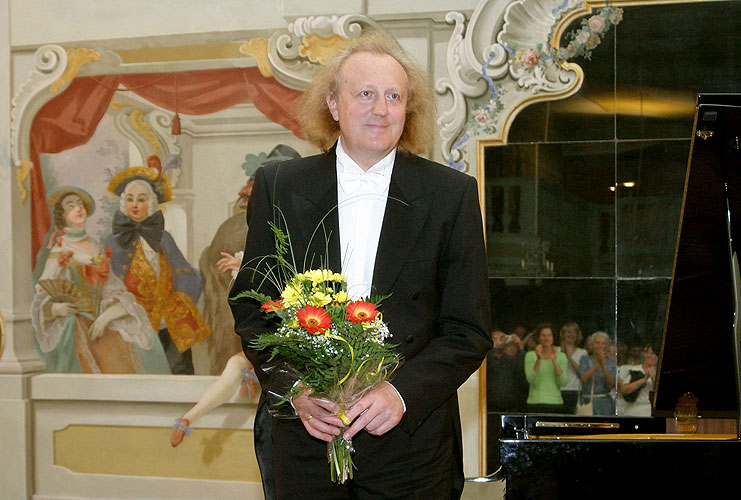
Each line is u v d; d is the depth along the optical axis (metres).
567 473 2.03
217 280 4.72
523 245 4.37
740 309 2.17
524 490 2.04
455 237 2.07
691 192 2.15
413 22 4.47
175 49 4.72
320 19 4.52
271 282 2.10
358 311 1.81
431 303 2.06
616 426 2.45
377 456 1.95
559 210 4.34
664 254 4.24
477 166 4.42
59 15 4.80
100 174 4.81
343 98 2.05
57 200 4.86
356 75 2.04
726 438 2.23
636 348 4.26
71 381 4.81
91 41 4.78
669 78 4.23
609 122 4.29
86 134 4.82
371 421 1.85
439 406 1.98
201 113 4.73
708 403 2.45
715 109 1.98
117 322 4.80
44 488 4.86
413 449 1.96
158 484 4.74
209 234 4.74
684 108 4.21
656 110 4.25
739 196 2.13
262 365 1.97
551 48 4.32
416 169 2.14
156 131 4.77
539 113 4.37
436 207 2.07
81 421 4.82
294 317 1.82
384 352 1.80
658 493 2.01
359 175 2.10
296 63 4.57
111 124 4.80
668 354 2.36
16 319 4.83
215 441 4.70
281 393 1.89
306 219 2.09
